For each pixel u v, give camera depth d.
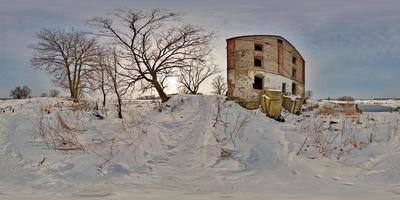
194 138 14.39
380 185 8.31
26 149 11.16
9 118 16.16
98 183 8.45
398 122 15.59
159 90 26.08
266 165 10.47
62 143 11.88
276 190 7.88
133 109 21.27
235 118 17.48
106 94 21.75
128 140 12.70
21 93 58.00
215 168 10.37
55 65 42.16
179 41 26.75
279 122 17.39
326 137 13.18
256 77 23.72
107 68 19.38
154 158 11.46
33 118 15.98
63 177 8.75
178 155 12.06
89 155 10.66
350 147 11.87
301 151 11.51
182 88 42.62
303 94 28.94
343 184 8.55
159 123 17.39
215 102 22.73
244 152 11.67
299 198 6.86
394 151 10.71
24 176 8.78
